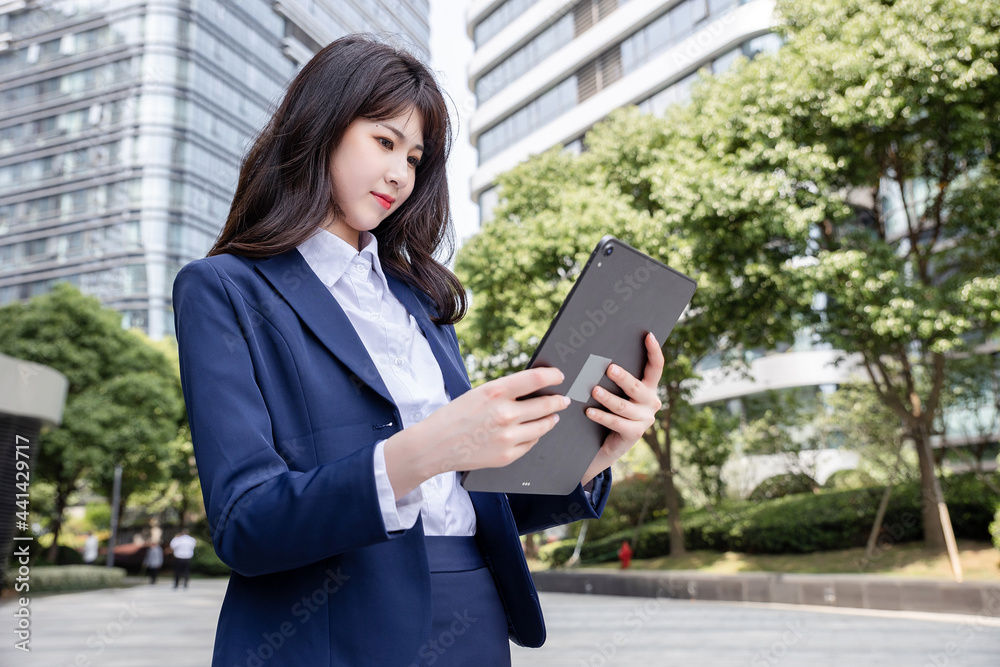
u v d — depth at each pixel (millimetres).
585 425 862
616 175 12211
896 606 8617
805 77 8984
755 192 9086
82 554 22266
